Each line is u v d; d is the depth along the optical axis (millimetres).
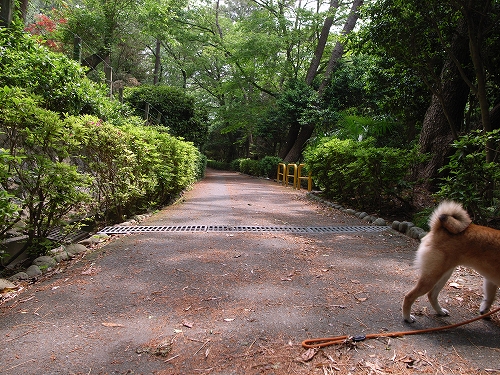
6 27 6285
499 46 7062
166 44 26984
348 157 8227
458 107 8141
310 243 5020
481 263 2564
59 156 4176
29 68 6016
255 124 21891
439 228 2725
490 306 2846
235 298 3068
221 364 2123
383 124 11336
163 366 2094
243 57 20328
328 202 9250
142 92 15148
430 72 7043
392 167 6836
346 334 2498
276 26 20094
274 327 2568
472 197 4535
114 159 5602
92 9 15203
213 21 24906
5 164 3506
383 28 6688
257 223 6418
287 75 21922
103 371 2031
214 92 28953
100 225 5941
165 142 7992
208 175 24062
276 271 3791
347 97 16875
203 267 3865
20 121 3650
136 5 15133
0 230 3701
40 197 3883
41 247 4148
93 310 2799
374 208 7547
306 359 2176
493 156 5086
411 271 3855
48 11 14953
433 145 8102
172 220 6523
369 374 2055
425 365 2158
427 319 2770
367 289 3336
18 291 3180
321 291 3266
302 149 19438
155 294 3127
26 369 2033
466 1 5809
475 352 2320
